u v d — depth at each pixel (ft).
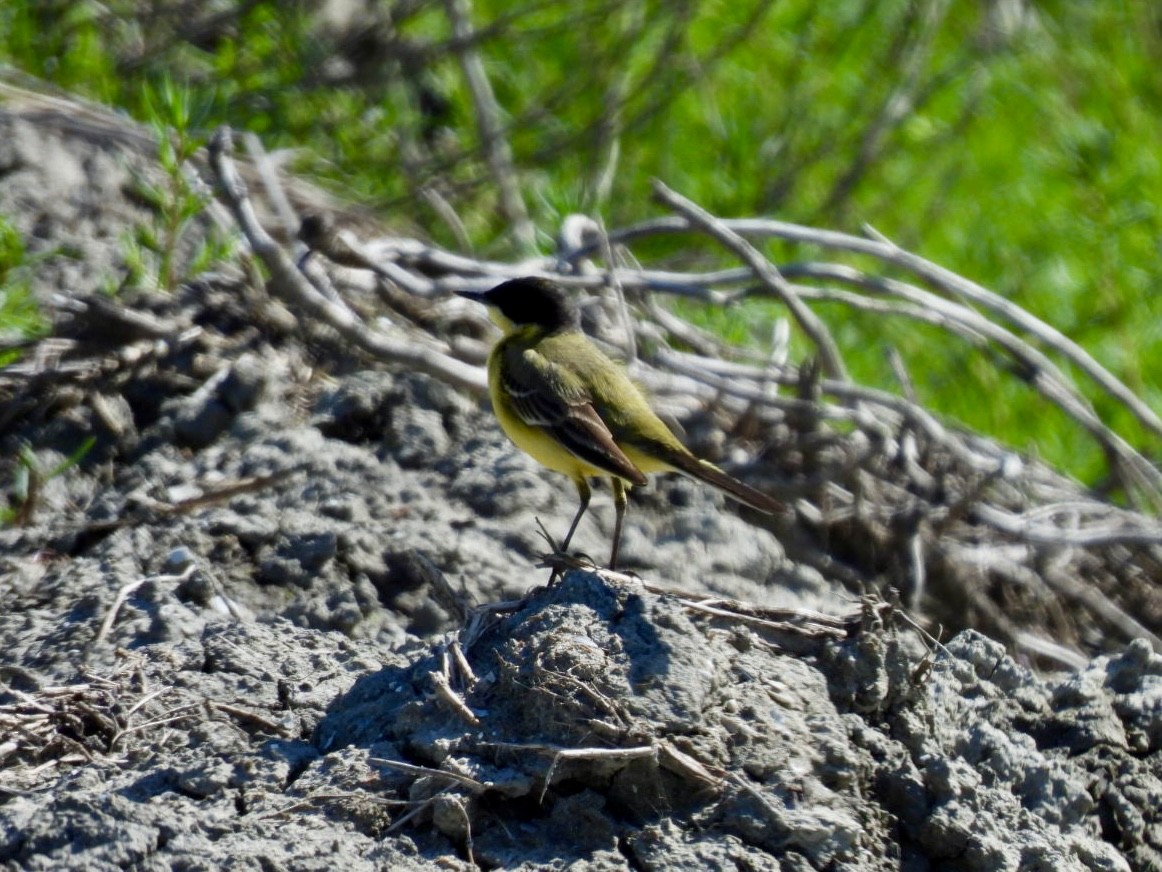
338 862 21.91
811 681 25.27
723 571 36.91
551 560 27.48
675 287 46.57
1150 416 48.62
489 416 39.63
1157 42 74.90
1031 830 24.61
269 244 40.81
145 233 41.47
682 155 64.34
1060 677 36.91
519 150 62.64
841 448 41.86
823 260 61.57
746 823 22.95
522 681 23.61
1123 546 45.27
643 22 63.62
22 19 57.98
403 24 62.39
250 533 33.78
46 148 46.19
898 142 67.72
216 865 21.62
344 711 25.27
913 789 24.40
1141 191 67.77
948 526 42.01
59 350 39.17
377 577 33.68
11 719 25.39
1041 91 71.26
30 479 35.86
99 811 21.99
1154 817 26.81
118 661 27.55
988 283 63.16
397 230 51.16
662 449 33.30
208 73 59.88
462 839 22.75
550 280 36.29
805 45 67.36
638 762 23.03
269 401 39.27
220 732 25.00
